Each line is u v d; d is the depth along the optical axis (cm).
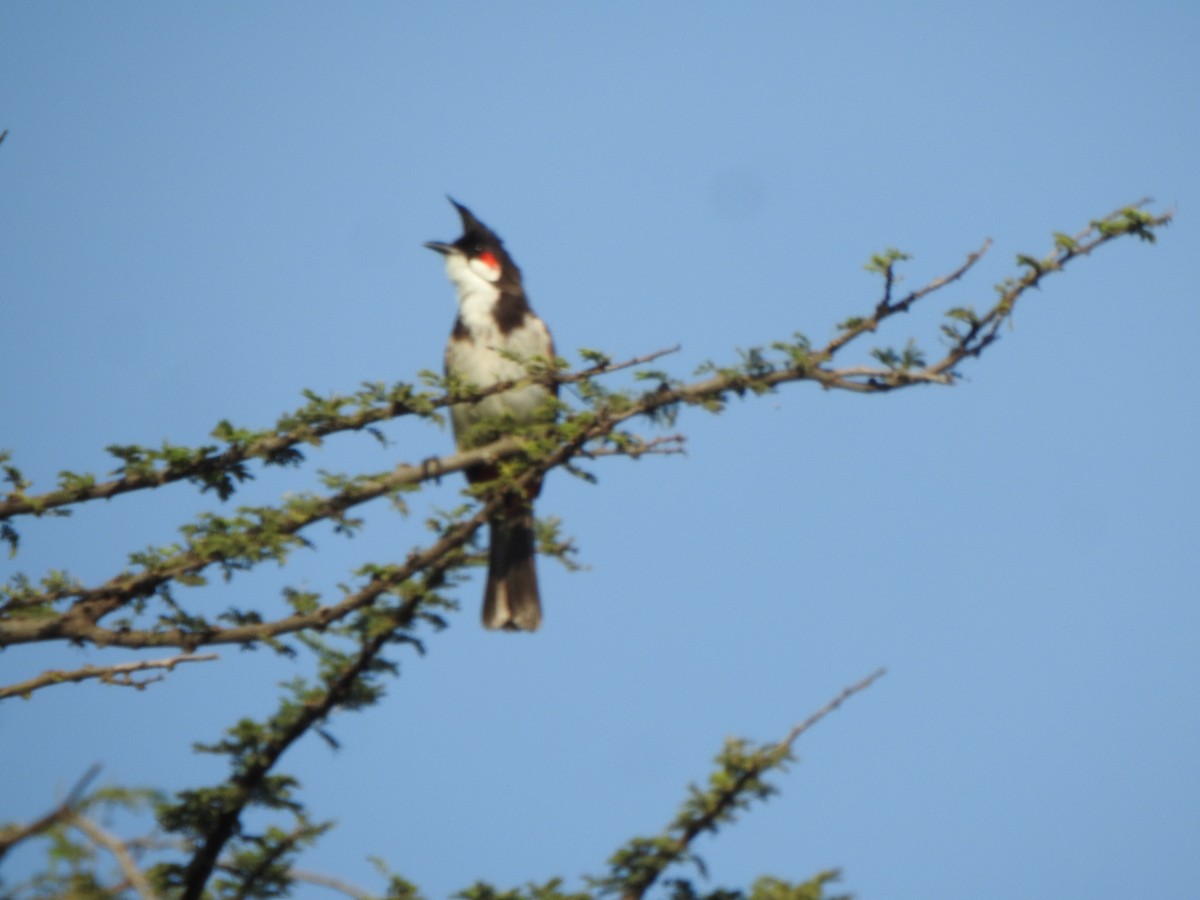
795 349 1092
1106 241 1095
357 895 883
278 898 921
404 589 969
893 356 1099
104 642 1003
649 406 1091
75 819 571
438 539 1036
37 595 1041
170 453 1073
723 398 1098
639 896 876
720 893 873
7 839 574
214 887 925
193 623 1016
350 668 959
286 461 1108
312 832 937
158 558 1033
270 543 1012
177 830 912
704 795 880
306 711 945
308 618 985
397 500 1039
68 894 582
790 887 848
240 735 938
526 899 879
